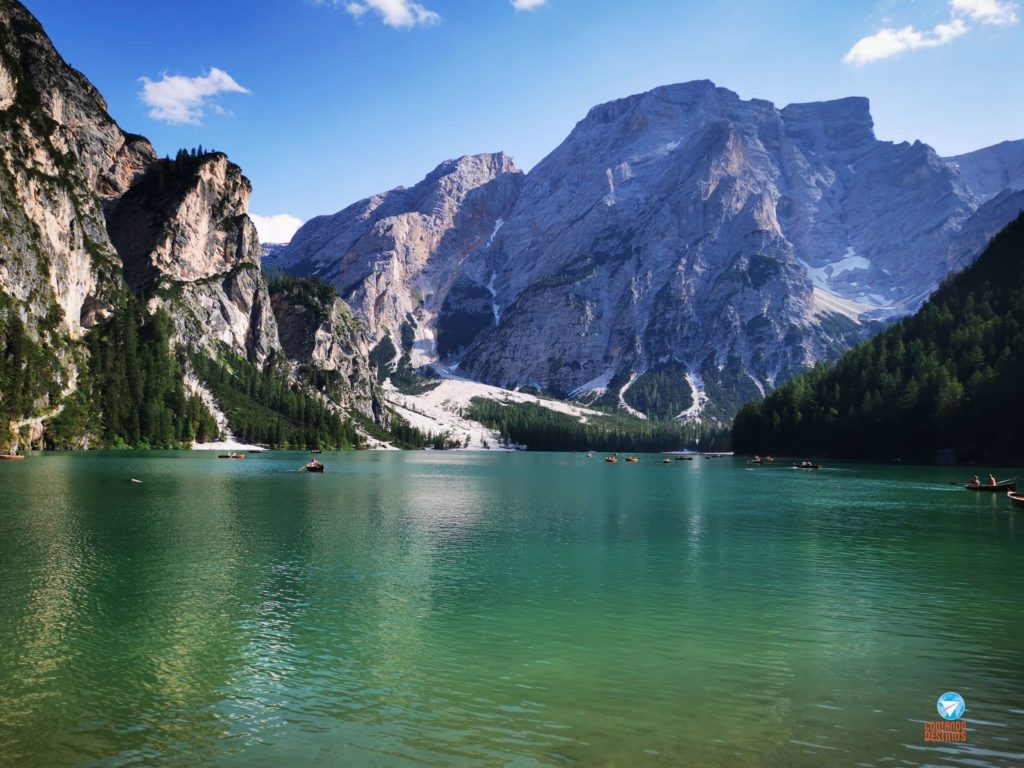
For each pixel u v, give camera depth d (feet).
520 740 64.59
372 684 78.23
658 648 91.15
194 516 208.85
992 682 79.82
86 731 66.28
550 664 85.05
